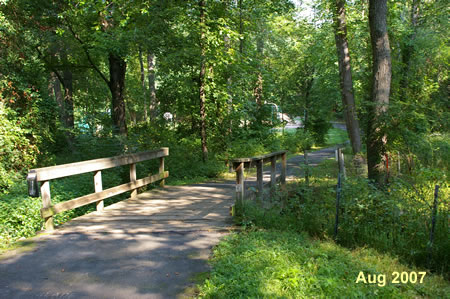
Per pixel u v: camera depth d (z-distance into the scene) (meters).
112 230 5.78
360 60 17.08
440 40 17.58
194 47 13.51
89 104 25.66
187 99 18.12
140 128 19.11
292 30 24.58
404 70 16.42
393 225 5.82
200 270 4.16
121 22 12.40
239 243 5.05
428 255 5.05
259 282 3.71
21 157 11.23
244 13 16.55
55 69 18.92
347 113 14.37
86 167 6.73
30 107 12.15
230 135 18.44
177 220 6.38
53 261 4.47
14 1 12.62
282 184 9.35
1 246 5.02
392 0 14.71
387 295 3.77
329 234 5.98
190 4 13.30
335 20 14.36
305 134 28.89
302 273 4.02
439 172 9.38
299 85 31.41
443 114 9.20
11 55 11.65
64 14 13.70
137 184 8.73
